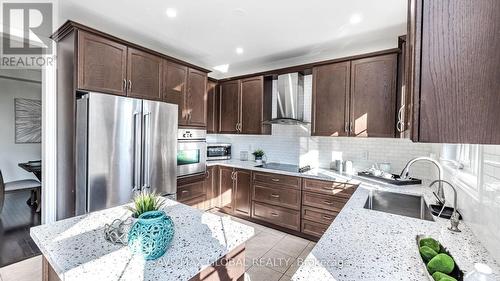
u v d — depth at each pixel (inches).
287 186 120.7
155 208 43.6
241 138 168.1
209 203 142.7
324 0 77.7
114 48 93.0
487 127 20.5
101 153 84.5
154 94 108.5
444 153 75.3
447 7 21.4
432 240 40.0
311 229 113.7
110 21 94.0
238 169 139.5
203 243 42.2
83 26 83.5
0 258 91.0
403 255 39.4
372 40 110.1
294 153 142.9
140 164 96.3
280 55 132.3
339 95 112.9
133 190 93.5
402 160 109.2
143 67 103.7
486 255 39.9
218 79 160.7
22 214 137.3
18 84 191.5
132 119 93.8
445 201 67.1
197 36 107.8
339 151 127.3
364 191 83.7
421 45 22.1
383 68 101.4
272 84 149.3
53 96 97.3
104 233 44.2
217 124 161.5
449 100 21.4
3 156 185.0
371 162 117.6
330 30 99.8
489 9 20.3
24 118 194.2
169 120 108.9
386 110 100.7
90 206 82.0
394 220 55.3
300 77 135.5
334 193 106.7
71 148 89.3
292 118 131.7
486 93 20.5
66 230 45.6
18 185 152.0
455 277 31.4
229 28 99.2
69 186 91.0
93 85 86.7
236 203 140.6
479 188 44.9
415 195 79.5
